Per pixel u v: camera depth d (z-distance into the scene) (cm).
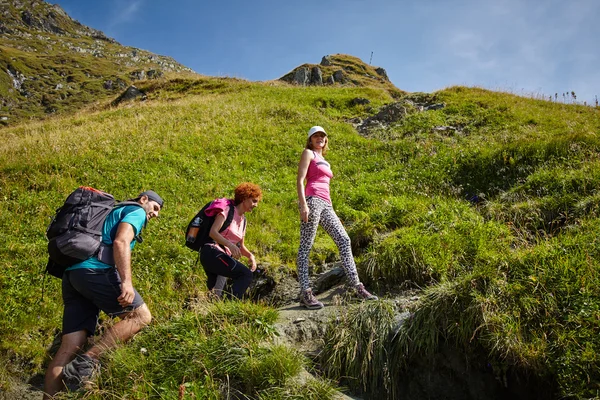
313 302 517
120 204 422
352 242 725
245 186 529
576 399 349
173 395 348
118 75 14700
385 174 1121
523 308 423
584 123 1331
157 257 721
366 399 424
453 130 1412
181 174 1107
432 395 430
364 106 2014
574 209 636
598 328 382
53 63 15150
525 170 899
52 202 907
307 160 543
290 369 381
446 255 559
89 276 383
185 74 3506
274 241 805
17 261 691
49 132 1670
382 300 484
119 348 398
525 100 1745
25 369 509
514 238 587
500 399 410
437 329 441
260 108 1786
